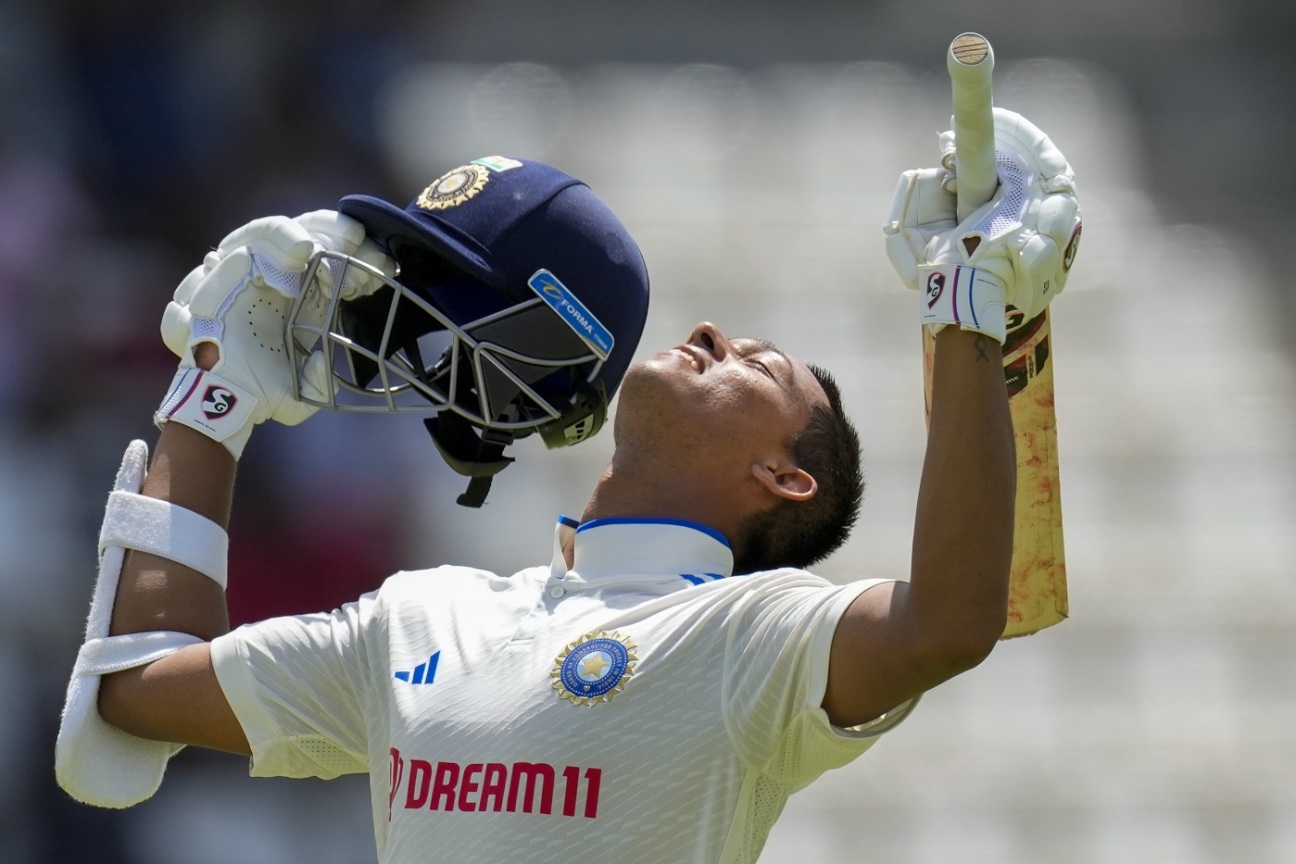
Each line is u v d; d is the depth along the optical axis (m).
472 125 39.00
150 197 25.67
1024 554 8.36
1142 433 31.25
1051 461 8.32
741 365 9.28
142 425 23.66
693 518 8.99
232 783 20.98
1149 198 38.16
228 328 9.07
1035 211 7.67
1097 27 42.97
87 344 23.97
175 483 8.98
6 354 23.34
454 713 8.05
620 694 7.82
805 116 40.19
